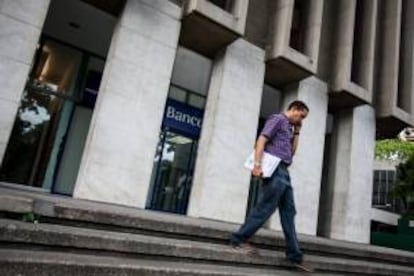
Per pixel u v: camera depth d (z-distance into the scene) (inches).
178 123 525.3
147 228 169.8
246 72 423.5
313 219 449.4
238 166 400.8
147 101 350.9
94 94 474.9
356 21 554.9
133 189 336.2
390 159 1438.2
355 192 505.4
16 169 417.7
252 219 173.5
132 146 339.0
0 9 286.4
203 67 470.6
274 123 178.5
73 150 456.4
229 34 394.3
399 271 244.5
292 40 482.6
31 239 124.1
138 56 351.6
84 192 312.7
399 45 596.1
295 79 469.7
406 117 555.8
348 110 532.4
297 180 444.8
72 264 115.2
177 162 522.0
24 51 293.0
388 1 594.6
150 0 366.3
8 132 282.5
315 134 471.8
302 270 178.9
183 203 522.6
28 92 431.2
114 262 126.5
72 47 467.5
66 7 382.3
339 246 239.0
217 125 393.1
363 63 524.7
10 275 105.2
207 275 140.3
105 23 400.5
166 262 145.6
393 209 1626.5
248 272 155.2
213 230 186.9
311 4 475.5
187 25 388.8
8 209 138.9
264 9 458.0
